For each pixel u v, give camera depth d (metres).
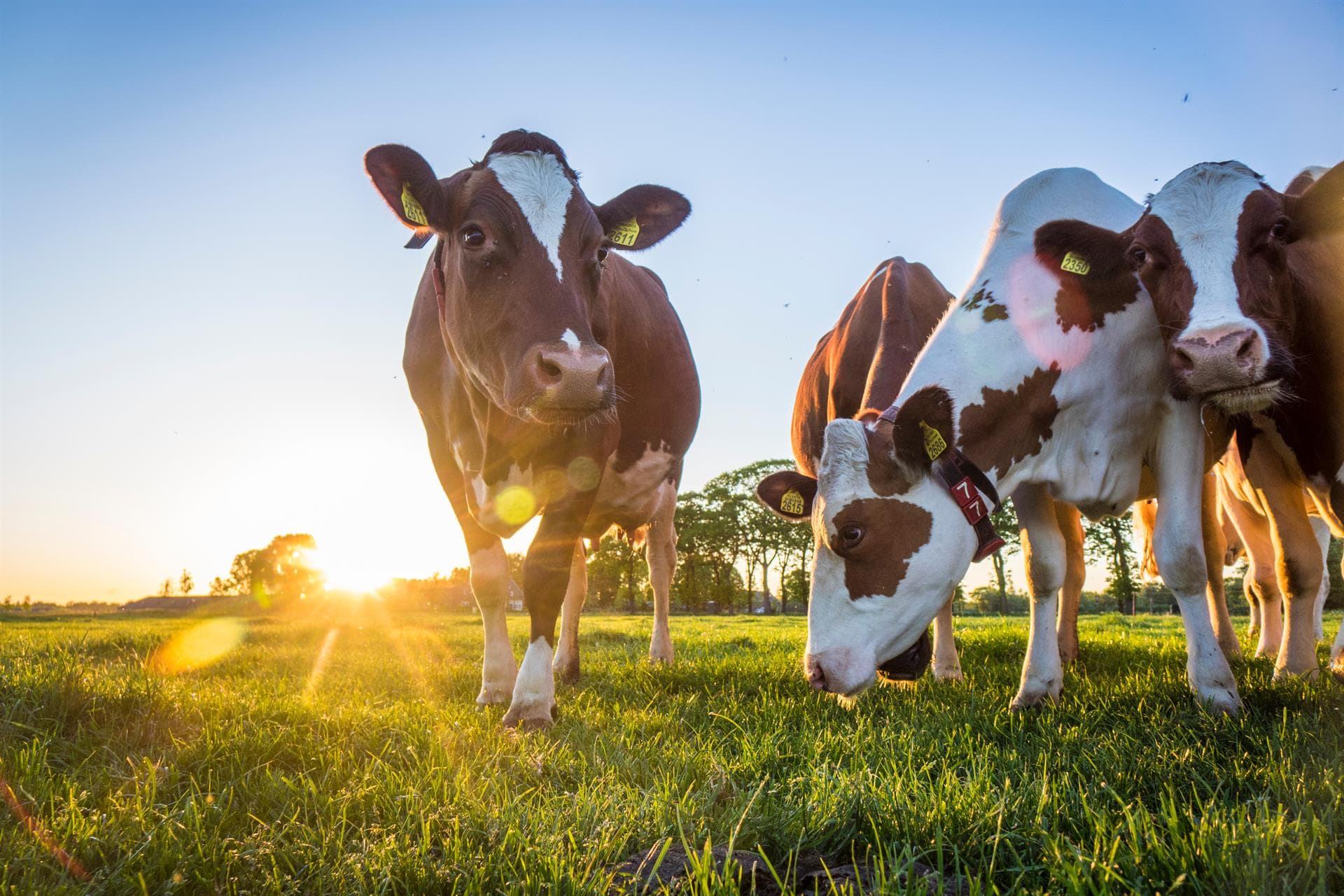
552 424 4.23
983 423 4.71
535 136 4.73
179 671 7.57
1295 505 5.81
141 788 2.99
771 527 70.88
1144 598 48.38
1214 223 4.34
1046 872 2.26
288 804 2.91
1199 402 4.86
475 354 4.55
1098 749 3.32
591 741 3.78
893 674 4.89
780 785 3.03
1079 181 5.54
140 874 2.23
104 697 4.26
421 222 4.53
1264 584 7.38
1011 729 3.91
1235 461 6.87
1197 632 4.55
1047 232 4.76
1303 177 6.09
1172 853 2.13
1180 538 4.63
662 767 3.23
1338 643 5.45
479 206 4.44
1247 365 3.93
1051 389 4.86
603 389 4.14
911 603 4.50
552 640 4.73
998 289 5.00
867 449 4.50
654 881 2.29
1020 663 7.39
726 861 2.19
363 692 5.83
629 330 6.48
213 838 2.56
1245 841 2.11
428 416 5.90
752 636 14.48
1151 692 4.70
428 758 3.34
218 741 3.53
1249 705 4.38
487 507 5.29
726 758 3.46
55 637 13.52
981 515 4.51
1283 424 5.31
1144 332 4.90
